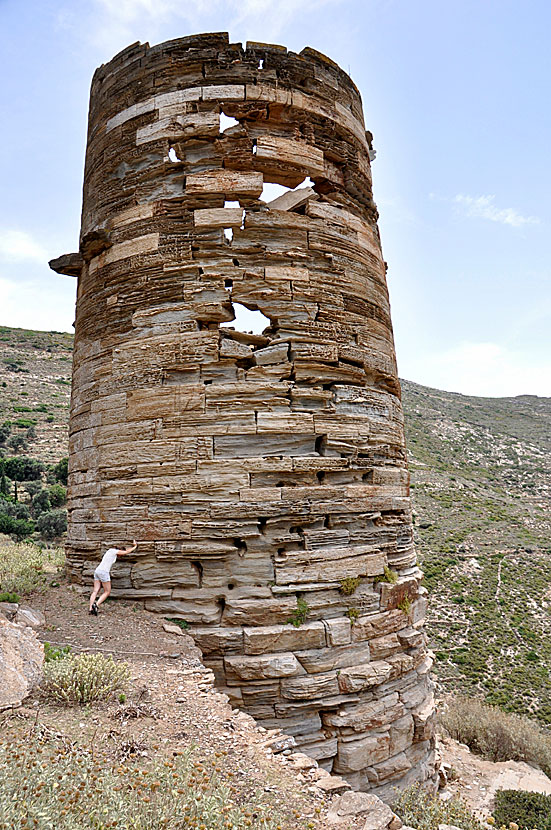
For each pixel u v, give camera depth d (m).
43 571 12.38
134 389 10.51
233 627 9.27
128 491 10.19
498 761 16.48
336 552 10.00
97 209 12.09
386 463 11.47
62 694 6.43
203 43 11.46
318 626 9.44
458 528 60.38
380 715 9.62
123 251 11.22
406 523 11.80
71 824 4.02
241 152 10.94
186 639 8.87
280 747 6.75
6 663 6.60
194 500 9.70
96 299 11.60
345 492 10.36
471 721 18.30
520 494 78.81
